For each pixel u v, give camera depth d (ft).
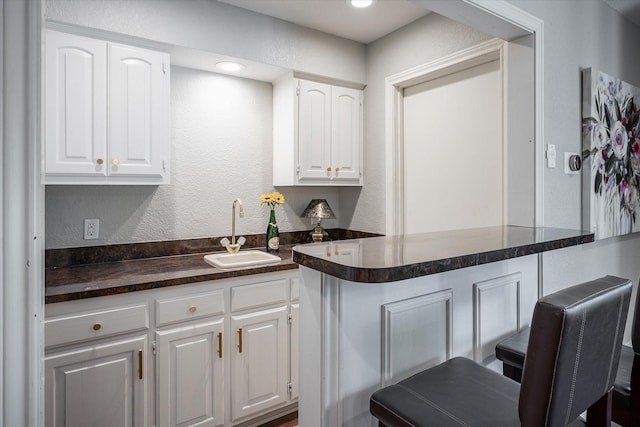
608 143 7.86
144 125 7.01
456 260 3.55
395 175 9.41
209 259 7.65
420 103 9.03
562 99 6.88
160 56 7.19
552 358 2.77
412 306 4.39
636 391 4.17
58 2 6.19
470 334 5.08
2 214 2.05
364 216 10.14
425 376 3.89
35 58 2.14
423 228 9.04
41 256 2.20
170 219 8.32
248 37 8.05
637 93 8.96
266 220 9.60
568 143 7.02
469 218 8.06
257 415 7.29
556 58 6.75
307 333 3.93
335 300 3.77
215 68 8.52
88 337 5.65
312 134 9.19
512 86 6.64
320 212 9.71
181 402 6.45
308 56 8.92
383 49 9.43
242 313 7.06
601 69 8.04
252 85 9.29
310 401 3.91
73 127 6.34
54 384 5.47
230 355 6.93
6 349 2.09
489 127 7.65
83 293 5.57
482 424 3.16
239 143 9.14
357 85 9.93
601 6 8.06
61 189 7.19
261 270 7.16
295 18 8.47
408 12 8.25
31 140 2.12
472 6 5.43
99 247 7.54
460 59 7.72
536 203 6.35
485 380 3.82
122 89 6.79
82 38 6.42
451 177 8.39
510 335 5.67
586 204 7.35
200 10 7.48
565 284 6.94
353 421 3.95
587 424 3.69
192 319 6.54
